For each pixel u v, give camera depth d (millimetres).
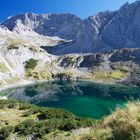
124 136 9047
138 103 10547
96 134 10109
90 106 132750
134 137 8734
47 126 59438
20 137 56750
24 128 59969
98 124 11094
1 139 57594
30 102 151375
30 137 56094
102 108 126875
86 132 10914
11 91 199375
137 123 9109
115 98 155875
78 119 73875
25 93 188750
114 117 10500
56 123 60812
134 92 183000
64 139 12375
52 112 78750
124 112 10281
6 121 73750
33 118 76125
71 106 134375
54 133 55156
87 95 171250
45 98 164500
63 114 77812
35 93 187750
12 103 97188
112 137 9352
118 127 9539
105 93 179000
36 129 58469
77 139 10812
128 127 9164
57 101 151750
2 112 85312
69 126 58875
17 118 77188
